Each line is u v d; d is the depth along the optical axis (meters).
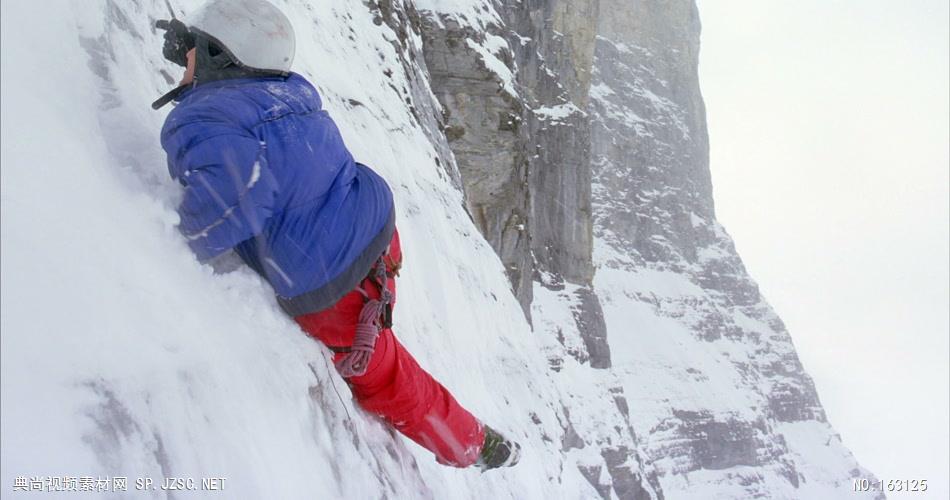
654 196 73.50
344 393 2.84
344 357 2.76
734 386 65.62
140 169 2.35
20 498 1.43
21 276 1.65
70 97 2.22
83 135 2.15
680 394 59.91
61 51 2.31
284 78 2.60
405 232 6.23
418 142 8.51
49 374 1.61
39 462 1.49
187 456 1.88
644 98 75.62
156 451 1.79
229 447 2.03
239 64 2.51
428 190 7.77
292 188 2.45
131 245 2.06
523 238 15.57
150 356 1.89
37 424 1.53
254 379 2.31
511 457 3.25
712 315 71.19
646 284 68.19
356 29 8.79
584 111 28.64
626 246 69.50
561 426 7.66
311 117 2.56
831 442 74.75
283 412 2.37
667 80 78.94
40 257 1.72
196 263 2.34
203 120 2.35
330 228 2.53
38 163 1.86
